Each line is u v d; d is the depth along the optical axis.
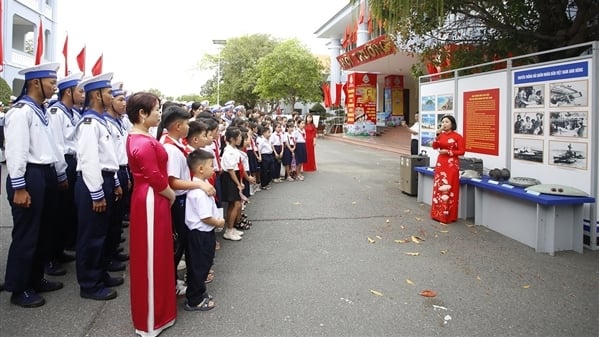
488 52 9.22
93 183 3.87
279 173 11.65
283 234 6.33
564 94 5.86
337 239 6.09
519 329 3.57
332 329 3.55
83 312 3.86
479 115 7.73
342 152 20.19
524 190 5.83
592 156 5.48
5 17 19.47
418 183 8.70
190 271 3.87
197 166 3.94
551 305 4.01
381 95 30.52
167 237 3.52
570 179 5.82
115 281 4.48
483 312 3.87
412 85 30.42
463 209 7.32
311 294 4.23
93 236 4.05
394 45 10.44
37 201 3.92
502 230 6.35
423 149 9.73
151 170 3.38
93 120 3.98
